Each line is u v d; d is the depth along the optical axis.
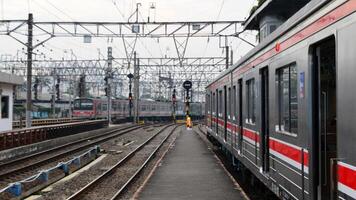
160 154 23.92
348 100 4.82
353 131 4.71
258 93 10.02
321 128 6.01
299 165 6.60
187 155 23.16
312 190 5.97
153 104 73.81
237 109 13.95
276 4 14.91
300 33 6.53
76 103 60.56
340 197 5.01
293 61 6.90
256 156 10.41
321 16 5.62
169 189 13.38
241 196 12.16
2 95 30.70
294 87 6.98
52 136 30.03
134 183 14.75
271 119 8.52
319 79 6.01
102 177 15.45
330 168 5.38
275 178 8.24
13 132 23.67
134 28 30.34
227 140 17.27
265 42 9.03
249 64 11.42
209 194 12.52
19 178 15.88
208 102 28.81
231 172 16.80
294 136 6.87
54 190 13.77
